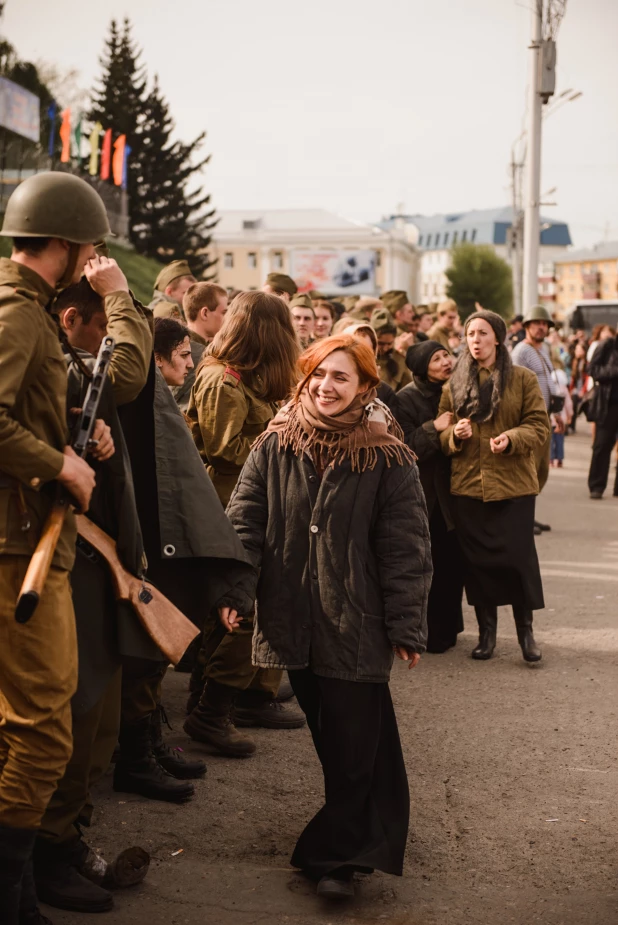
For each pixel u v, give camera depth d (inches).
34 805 116.0
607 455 546.0
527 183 803.4
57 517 112.6
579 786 180.4
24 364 110.0
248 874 144.2
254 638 143.7
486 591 253.8
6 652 113.4
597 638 280.1
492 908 137.3
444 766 188.5
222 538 137.2
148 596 127.9
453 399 254.4
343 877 136.2
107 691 137.4
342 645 138.9
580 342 985.5
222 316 242.5
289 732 204.7
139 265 1872.5
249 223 4569.4
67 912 131.1
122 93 2448.3
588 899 140.3
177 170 2479.1
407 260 4768.7
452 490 254.7
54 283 117.3
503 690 235.1
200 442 194.5
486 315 253.0
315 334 360.5
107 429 121.9
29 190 115.7
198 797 169.9
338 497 139.9
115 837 153.7
